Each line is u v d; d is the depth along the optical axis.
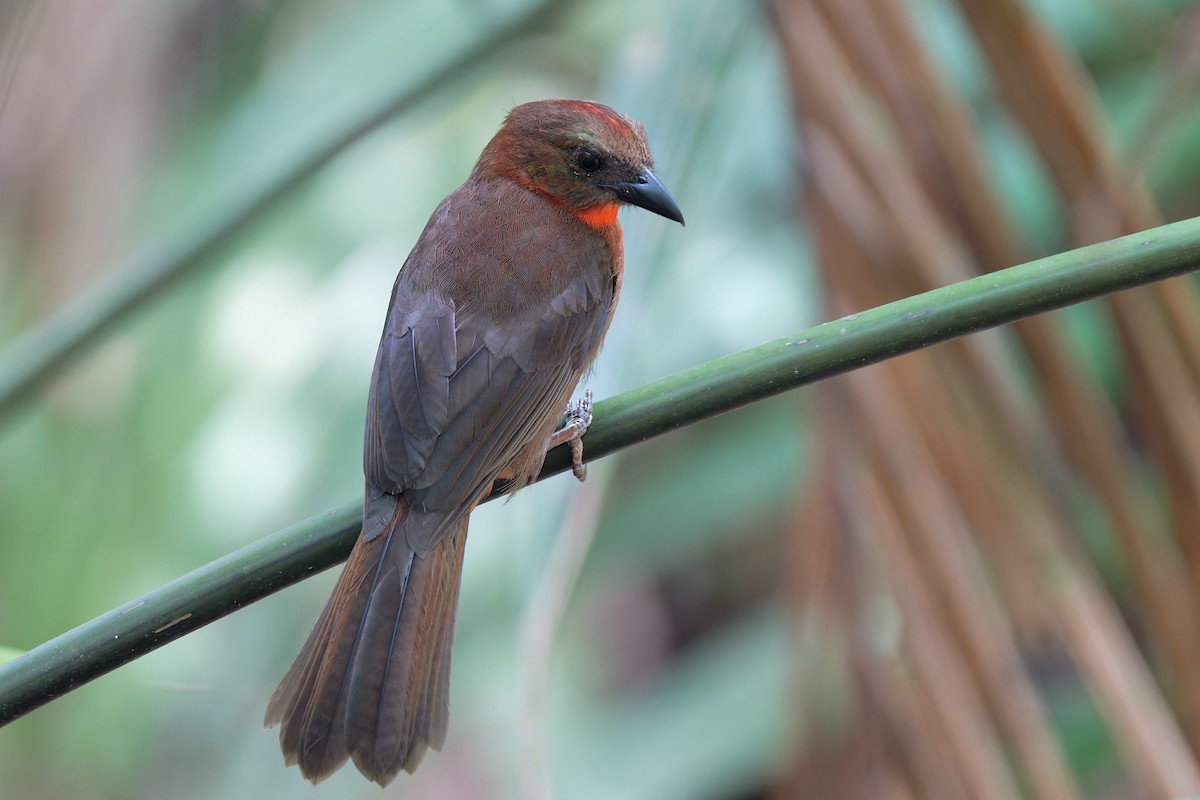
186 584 6.02
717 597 15.17
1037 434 7.84
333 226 12.20
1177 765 7.52
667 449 12.72
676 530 12.45
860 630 8.04
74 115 11.21
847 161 7.98
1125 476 7.76
